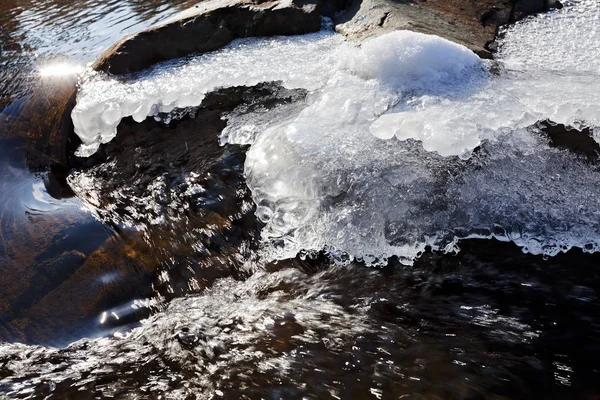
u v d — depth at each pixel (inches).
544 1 149.9
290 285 95.8
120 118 132.6
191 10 166.9
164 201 115.2
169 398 77.9
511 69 120.8
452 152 97.4
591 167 103.1
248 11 149.3
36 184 126.2
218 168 120.0
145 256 104.1
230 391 77.6
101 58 148.1
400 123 102.7
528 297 89.1
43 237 110.1
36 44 180.1
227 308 92.6
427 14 144.9
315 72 127.9
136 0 212.4
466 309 88.0
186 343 86.7
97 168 128.4
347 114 110.6
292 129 109.7
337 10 156.3
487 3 150.1
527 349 79.9
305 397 75.3
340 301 91.5
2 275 102.0
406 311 88.4
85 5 212.7
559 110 102.9
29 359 87.3
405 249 99.5
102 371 84.0
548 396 72.6
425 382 75.5
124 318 93.6
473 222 101.4
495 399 72.4
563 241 97.6
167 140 129.9
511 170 103.3
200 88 132.2
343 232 101.0
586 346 79.8
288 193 106.1
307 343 83.7
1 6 217.8
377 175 101.9
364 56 120.5
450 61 117.3
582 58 123.3
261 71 131.9
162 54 146.9
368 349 81.7
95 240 108.5
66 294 98.3
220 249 103.9
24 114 144.7
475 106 105.9
